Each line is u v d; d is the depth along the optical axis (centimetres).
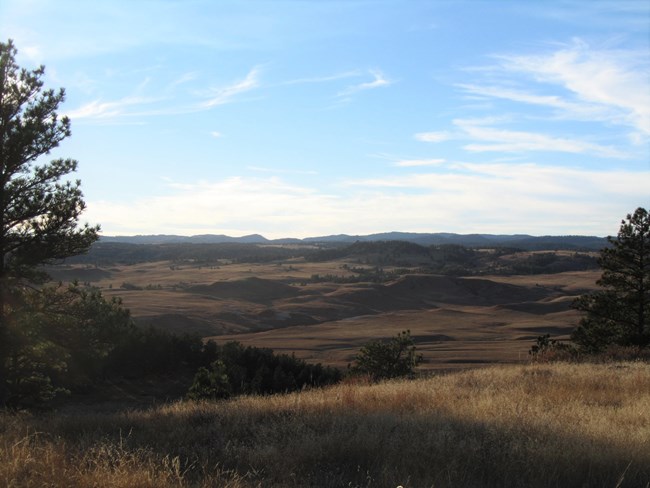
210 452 669
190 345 5225
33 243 1748
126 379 4403
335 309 16762
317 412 891
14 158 1702
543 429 718
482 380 1420
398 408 941
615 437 686
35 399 1906
